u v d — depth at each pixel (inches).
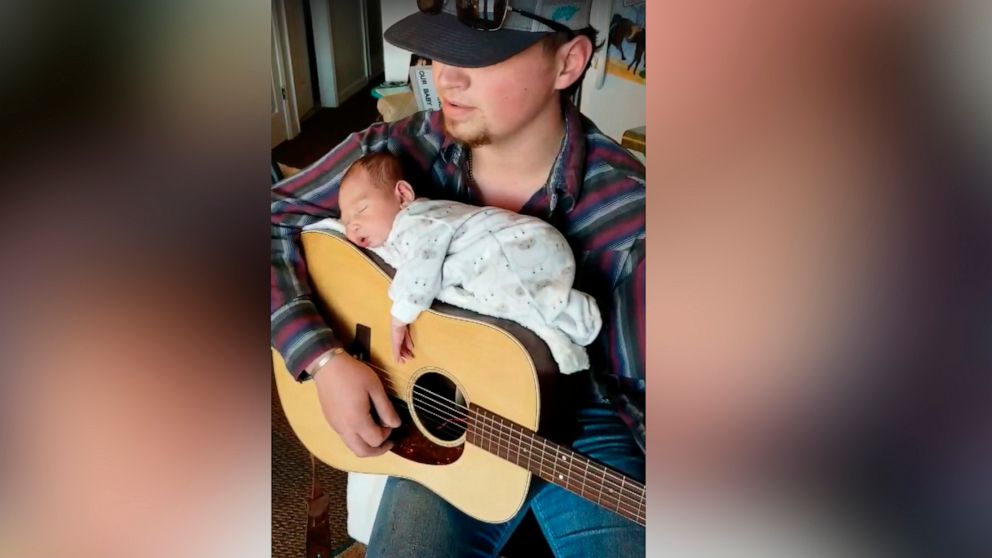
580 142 50.1
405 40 51.2
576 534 53.0
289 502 58.7
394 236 52.4
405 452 55.2
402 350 53.3
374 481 56.4
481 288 50.6
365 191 52.9
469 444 53.2
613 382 51.4
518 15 49.1
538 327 50.3
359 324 54.3
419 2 50.9
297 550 59.2
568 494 52.3
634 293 50.9
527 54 49.4
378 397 54.7
